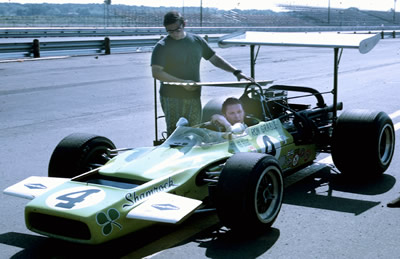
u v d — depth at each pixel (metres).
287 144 5.62
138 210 3.84
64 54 24.78
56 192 4.15
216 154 4.82
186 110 5.75
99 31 37.03
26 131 9.12
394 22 108.69
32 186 4.46
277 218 4.79
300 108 6.69
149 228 4.63
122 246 4.27
